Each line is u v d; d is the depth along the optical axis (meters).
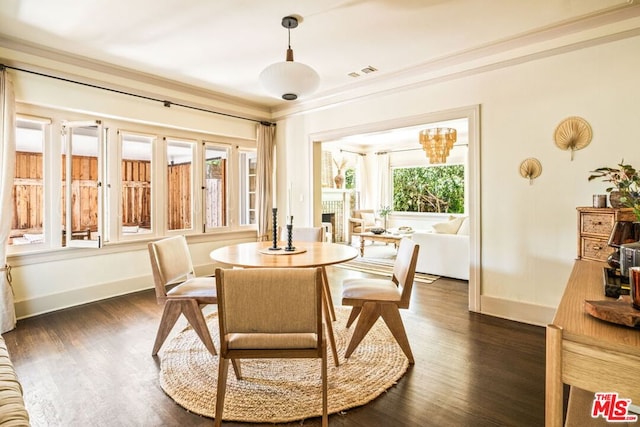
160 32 2.74
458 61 3.25
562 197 2.79
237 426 1.66
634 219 1.78
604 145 2.59
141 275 4.04
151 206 4.17
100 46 3.00
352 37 2.84
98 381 2.05
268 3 2.33
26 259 3.17
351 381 2.03
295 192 4.96
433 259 4.70
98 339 2.65
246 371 2.15
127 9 2.41
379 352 2.41
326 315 2.26
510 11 2.44
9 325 2.81
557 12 2.46
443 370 2.17
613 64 2.54
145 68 3.53
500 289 3.13
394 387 1.98
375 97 3.96
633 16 2.43
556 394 0.88
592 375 0.84
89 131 3.62
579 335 0.86
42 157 3.32
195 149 4.57
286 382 2.02
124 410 1.77
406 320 3.05
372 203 9.09
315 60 3.32
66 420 1.69
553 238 2.85
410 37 2.84
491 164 3.14
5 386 1.10
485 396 1.89
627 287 1.20
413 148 8.40
